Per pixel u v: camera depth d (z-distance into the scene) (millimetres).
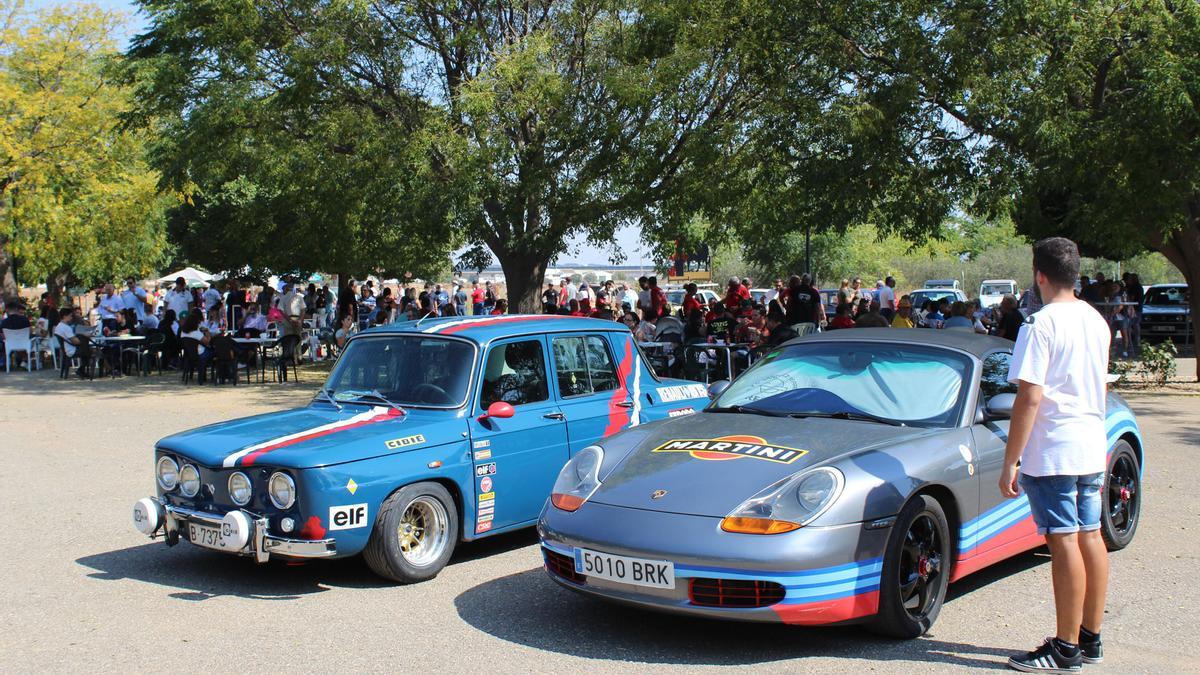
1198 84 13406
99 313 21500
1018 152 14891
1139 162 14078
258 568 6512
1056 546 4453
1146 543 6758
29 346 22562
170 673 4605
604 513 4910
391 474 5922
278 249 24812
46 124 26562
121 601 5781
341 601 5730
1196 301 17000
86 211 29297
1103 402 4508
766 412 5777
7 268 27953
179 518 6148
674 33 16422
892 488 4770
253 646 4969
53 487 9297
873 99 15125
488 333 6797
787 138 15648
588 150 16672
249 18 16281
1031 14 14109
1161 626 5102
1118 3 14125
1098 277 24203
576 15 16672
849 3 15414
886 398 5633
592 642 4961
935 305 18922
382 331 7172
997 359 5941
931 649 4797
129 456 11000
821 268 49688
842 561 4555
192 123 17000
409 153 15562
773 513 4566
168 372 21609
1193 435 11305
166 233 38281
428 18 16875
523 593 5848
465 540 6410
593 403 7203
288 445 5914
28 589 6039
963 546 5246
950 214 16172
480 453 6406
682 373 15398
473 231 17203
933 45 14875
